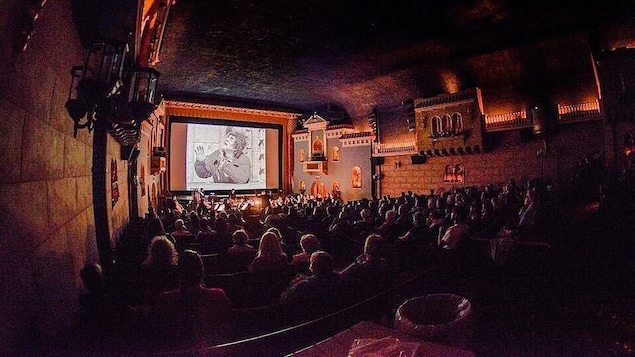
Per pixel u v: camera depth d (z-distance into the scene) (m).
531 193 9.77
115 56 4.06
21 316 2.49
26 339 2.52
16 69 2.70
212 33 16.53
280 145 35.09
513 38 17.30
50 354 2.70
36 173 3.20
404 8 14.31
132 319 3.17
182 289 3.16
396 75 23.08
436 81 22.48
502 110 20.75
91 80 3.90
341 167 30.72
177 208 23.98
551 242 8.02
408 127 24.72
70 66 4.51
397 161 26.47
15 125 2.68
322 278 4.09
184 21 15.02
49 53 3.57
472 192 17.91
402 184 26.19
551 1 13.73
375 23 15.60
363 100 28.17
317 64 21.36
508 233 7.86
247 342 2.64
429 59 20.23
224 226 8.46
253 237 11.45
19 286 2.54
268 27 16.03
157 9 7.39
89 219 5.77
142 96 5.75
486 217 9.48
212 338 3.12
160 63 20.36
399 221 9.58
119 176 10.16
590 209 12.17
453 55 19.56
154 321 3.08
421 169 24.84
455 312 2.41
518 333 4.78
